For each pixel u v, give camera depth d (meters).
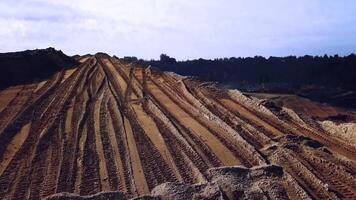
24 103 35.69
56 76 46.31
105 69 50.88
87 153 26.11
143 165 24.59
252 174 23.06
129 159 25.36
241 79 125.56
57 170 23.72
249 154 26.48
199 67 129.88
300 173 23.89
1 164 24.30
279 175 23.08
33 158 25.22
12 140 27.86
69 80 44.22
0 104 35.47
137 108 35.78
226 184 21.72
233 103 39.19
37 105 35.25
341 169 24.31
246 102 39.34
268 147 27.36
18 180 22.50
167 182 21.84
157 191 21.06
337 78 114.31
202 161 24.98
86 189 21.66
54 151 26.33
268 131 31.16
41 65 49.50
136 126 31.19
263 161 25.08
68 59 55.75
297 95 79.81
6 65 45.56
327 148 28.19
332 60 122.56
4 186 21.81
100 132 29.66
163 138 28.80
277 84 110.19
